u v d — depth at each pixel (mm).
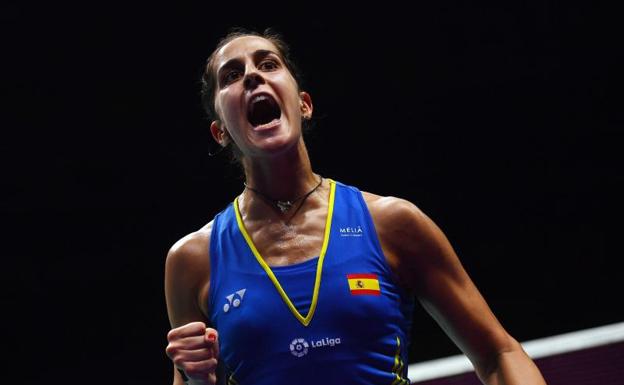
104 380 24000
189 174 25297
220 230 5684
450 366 9273
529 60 24625
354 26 25172
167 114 25250
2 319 24312
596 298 23359
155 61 25016
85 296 24875
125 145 25297
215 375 5262
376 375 5012
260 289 5180
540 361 9305
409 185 25453
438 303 5555
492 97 25141
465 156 25297
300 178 5656
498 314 24031
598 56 24109
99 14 24359
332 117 25609
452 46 25094
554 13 24266
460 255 24906
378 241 5406
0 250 24656
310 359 4945
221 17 24812
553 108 24703
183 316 5738
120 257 25141
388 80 25469
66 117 24922
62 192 25031
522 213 24844
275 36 6500
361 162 25531
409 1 25016
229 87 5668
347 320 5020
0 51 24078
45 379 24031
